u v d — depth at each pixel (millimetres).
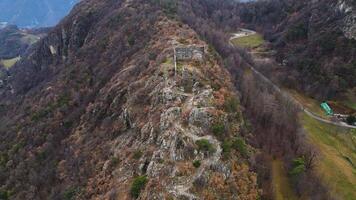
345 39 190500
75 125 146500
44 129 156250
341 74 174625
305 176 92750
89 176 104625
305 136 119812
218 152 80875
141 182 81000
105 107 131500
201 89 98938
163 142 85938
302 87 174875
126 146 100312
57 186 115938
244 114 107562
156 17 176625
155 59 126812
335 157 116438
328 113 151625
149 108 103312
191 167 78250
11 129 174500
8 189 134625
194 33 150125
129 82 128125
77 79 178000
